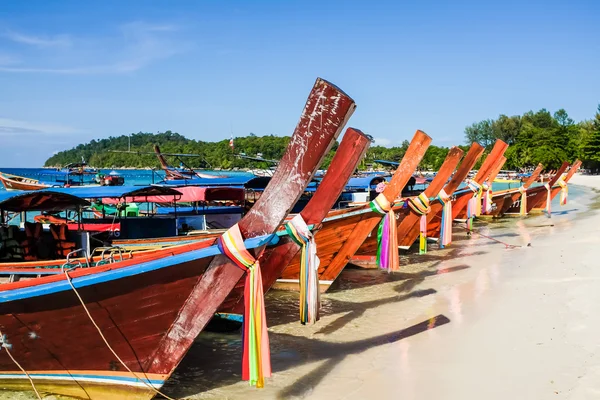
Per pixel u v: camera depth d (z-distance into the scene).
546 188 34.34
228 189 21.00
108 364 8.12
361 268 18.28
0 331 7.97
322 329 11.95
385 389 8.65
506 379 8.71
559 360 9.28
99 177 35.34
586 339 10.09
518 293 13.84
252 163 79.12
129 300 7.63
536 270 16.59
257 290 7.38
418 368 9.43
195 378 9.48
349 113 6.79
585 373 8.67
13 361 8.27
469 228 25.00
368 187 30.00
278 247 9.89
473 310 12.65
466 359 9.67
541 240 23.27
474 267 17.92
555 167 94.75
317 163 7.01
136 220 18.17
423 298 14.15
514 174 85.06
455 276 16.67
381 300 14.20
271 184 7.25
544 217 33.25
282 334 11.69
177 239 15.01
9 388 8.70
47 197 13.96
